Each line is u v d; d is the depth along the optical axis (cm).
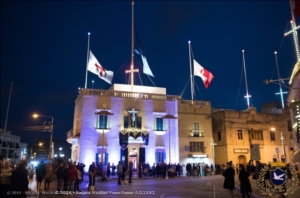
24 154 8619
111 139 3866
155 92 4412
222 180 3066
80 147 3741
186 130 4200
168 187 2280
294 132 2686
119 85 4281
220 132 4519
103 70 3894
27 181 1120
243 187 1396
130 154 3916
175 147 4134
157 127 4119
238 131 4500
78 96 4278
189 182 2795
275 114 4816
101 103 3928
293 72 2162
